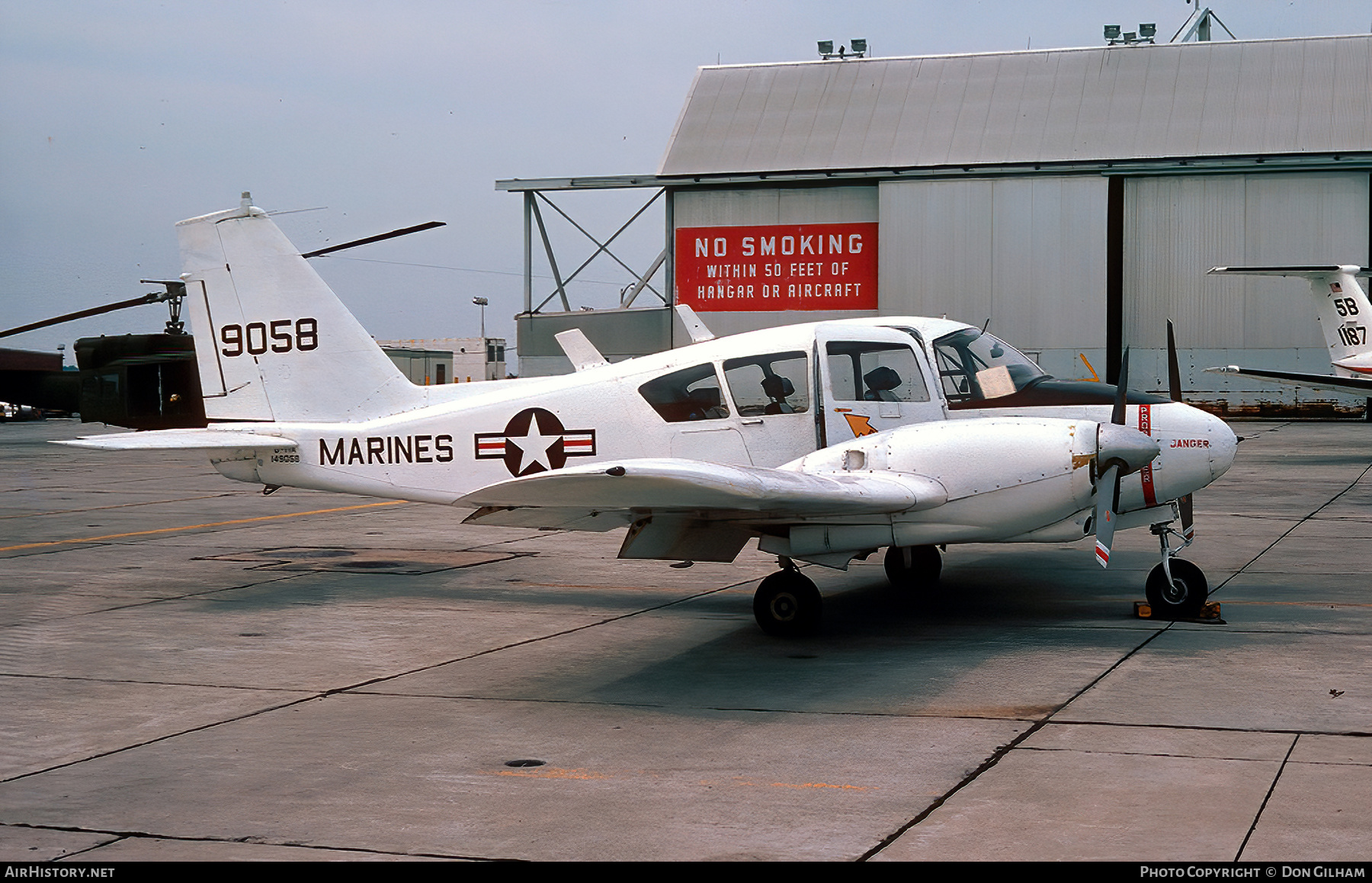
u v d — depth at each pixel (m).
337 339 9.39
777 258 37.03
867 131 37.34
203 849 4.16
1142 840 4.05
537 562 11.13
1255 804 4.36
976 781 4.71
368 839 4.23
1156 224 34.34
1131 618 7.97
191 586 9.91
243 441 9.18
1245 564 10.20
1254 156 33.25
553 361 38.81
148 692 6.37
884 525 7.36
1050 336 35.09
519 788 4.75
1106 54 38.09
